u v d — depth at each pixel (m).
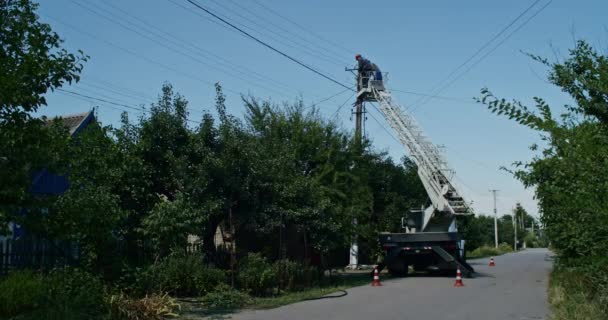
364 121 30.19
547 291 17.34
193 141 16.25
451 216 23.62
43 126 9.82
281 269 16.86
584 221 7.54
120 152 12.94
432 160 23.75
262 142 20.94
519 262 39.84
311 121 24.39
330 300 15.24
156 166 15.79
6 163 9.02
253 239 19.62
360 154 25.88
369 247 31.09
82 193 10.85
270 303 14.32
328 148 24.06
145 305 11.48
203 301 13.86
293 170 20.14
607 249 7.67
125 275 12.19
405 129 24.52
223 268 16.75
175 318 11.79
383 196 31.30
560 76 7.71
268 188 17.22
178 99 16.45
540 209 10.51
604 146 7.21
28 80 8.89
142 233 13.62
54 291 10.33
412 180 32.03
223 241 18.84
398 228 31.06
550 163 7.81
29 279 10.13
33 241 11.99
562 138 7.51
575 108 7.70
